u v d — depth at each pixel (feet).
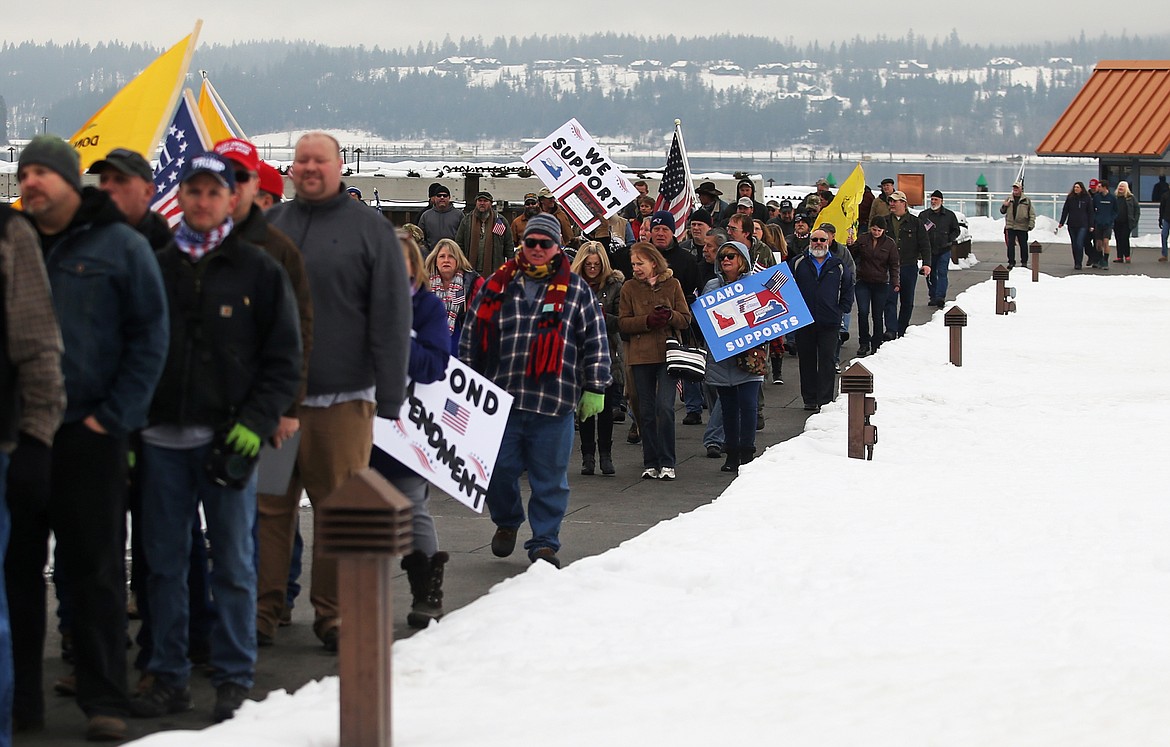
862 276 107.34
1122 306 146.00
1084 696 31.40
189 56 49.93
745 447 64.39
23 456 27.68
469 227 100.53
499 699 31.17
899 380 93.71
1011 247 193.36
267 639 36.63
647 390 62.03
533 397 44.96
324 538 26.43
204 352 30.27
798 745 27.96
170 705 30.89
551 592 40.70
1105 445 69.82
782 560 45.19
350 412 36.01
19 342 26.55
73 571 29.25
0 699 26.73
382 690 26.55
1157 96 249.34
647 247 61.46
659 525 50.24
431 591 39.17
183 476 30.71
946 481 59.57
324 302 35.70
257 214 32.12
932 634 36.91
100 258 28.81
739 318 63.72
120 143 49.80
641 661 34.27
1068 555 46.26
